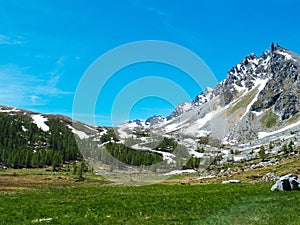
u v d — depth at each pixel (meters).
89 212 32.50
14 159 181.38
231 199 37.19
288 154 153.50
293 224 23.45
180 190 51.84
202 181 93.56
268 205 31.20
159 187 57.66
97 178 125.31
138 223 27.08
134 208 33.94
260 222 24.69
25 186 98.50
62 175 151.00
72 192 53.47
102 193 50.66
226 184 58.41
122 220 28.50
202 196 40.84
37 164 185.88
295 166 99.62
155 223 26.72
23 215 31.73
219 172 128.12
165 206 34.38
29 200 42.38
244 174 109.19
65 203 38.78
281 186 41.50
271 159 151.00
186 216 28.98
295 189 41.16
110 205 36.25
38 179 131.88
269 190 42.75
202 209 31.92
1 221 29.30
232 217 27.11
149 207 34.16
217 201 36.19
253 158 168.75
